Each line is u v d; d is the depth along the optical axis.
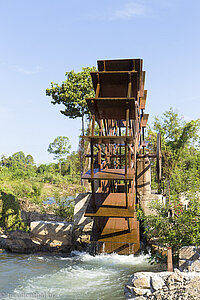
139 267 10.95
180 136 27.22
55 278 9.95
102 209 9.84
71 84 26.02
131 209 9.88
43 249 13.48
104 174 10.38
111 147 14.38
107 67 11.45
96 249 12.92
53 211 20.22
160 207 11.27
